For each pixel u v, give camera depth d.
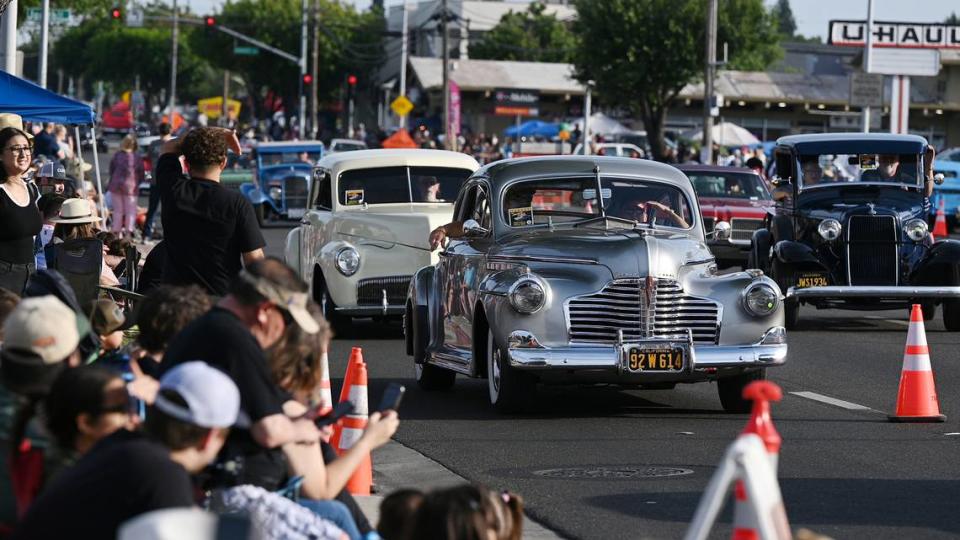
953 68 126.25
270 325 10.47
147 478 7.77
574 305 19.92
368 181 31.41
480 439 18.84
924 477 16.25
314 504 10.33
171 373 8.53
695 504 14.88
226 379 8.56
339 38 174.12
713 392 23.20
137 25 112.50
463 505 8.11
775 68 164.12
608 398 22.47
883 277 31.41
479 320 21.12
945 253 31.14
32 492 9.16
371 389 23.56
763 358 20.05
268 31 174.62
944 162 63.56
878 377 24.75
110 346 13.25
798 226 32.62
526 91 130.38
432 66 142.62
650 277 19.94
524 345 19.83
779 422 20.14
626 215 22.09
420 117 139.75
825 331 31.97
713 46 76.69
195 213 15.87
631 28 105.62
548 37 169.88
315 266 31.52
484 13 182.75
